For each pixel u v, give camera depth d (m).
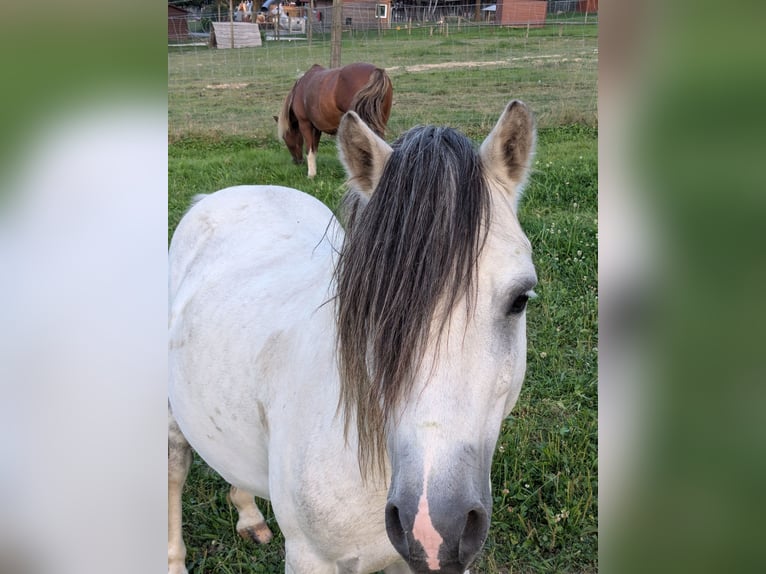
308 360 1.74
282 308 1.99
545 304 3.90
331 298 1.62
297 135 7.54
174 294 2.50
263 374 1.90
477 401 1.32
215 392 2.07
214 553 2.81
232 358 2.03
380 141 1.50
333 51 9.03
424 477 1.25
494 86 8.80
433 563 1.23
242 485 2.19
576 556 2.67
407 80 9.41
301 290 1.99
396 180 1.36
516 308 1.39
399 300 1.28
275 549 2.78
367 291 1.34
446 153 1.36
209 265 2.43
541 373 3.50
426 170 1.34
